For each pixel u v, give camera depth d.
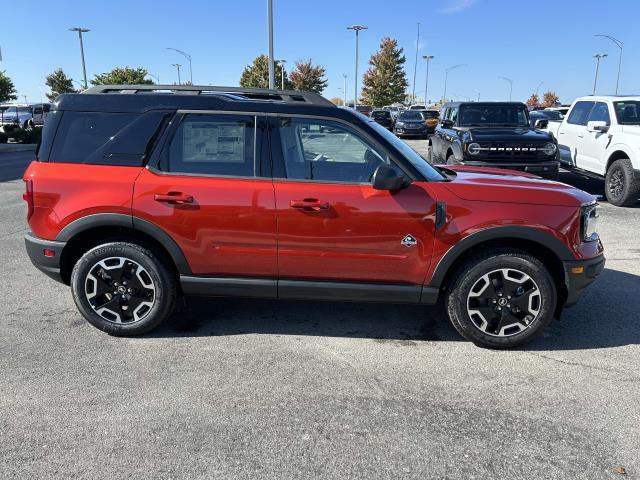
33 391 3.26
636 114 9.90
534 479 2.54
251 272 3.89
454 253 3.71
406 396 3.26
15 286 5.18
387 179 3.50
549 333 4.21
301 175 3.79
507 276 3.78
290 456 2.68
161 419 2.98
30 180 3.91
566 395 3.28
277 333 4.18
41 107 37.28
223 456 2.68
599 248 3.96
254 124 3.81
